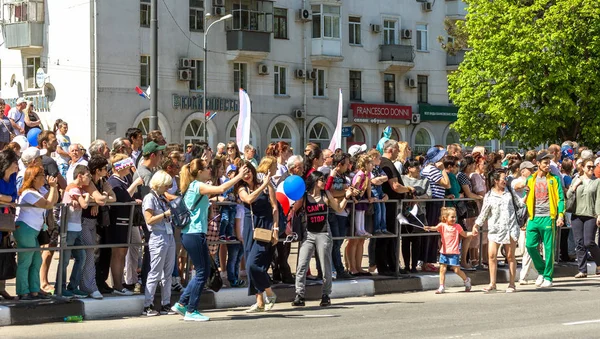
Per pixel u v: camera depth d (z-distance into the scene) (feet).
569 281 57.67
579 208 58.90
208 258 40.32
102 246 41.42
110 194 41.98
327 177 47.29
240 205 47.24
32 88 147.43
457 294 50.70
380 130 172.96
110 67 138.00
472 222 55.83
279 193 43.47
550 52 135.74
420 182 53.01
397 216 51.60
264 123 155.74
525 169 55.93
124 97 139.44
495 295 50.14
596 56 137.69
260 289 43.09
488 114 145.38
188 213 39.68
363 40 170.19
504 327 37.65
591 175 59.16
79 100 138.62
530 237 54.29
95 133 136.56
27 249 39.11
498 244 51.49
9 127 61.52
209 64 148.77
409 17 176.96
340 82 167.02
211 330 37.27
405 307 44.86
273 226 42.70
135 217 42.96
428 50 180.45
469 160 55.57
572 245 63.16
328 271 44.80
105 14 137.49
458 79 147.23
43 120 145.18
